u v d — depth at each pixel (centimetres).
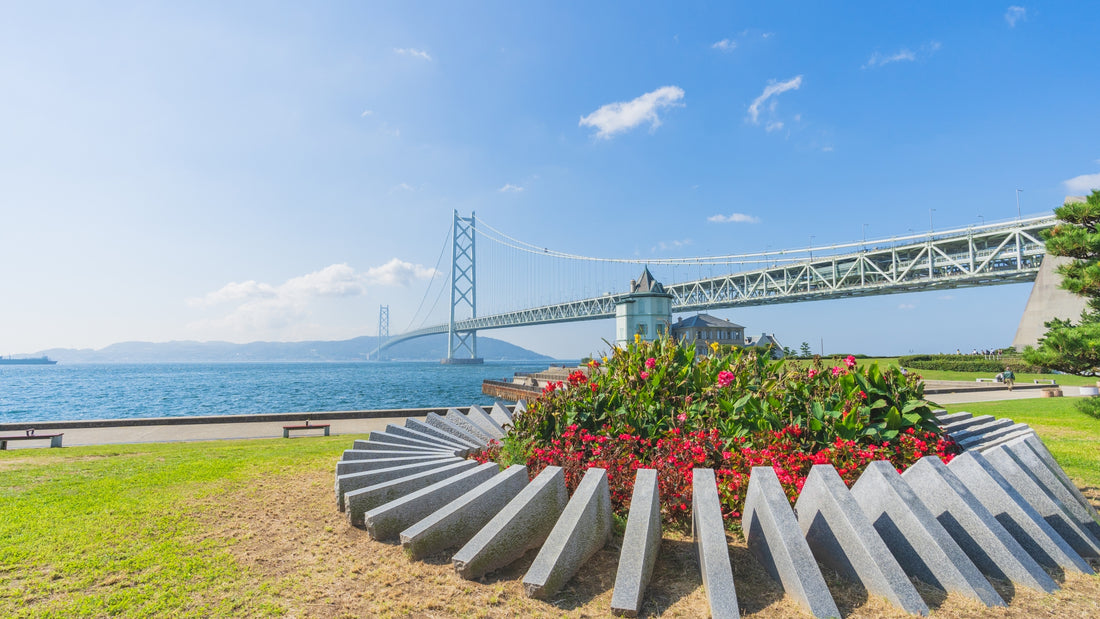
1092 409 1170
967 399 1983
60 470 741
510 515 407
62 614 334
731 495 449
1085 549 409
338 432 1330
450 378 8031
